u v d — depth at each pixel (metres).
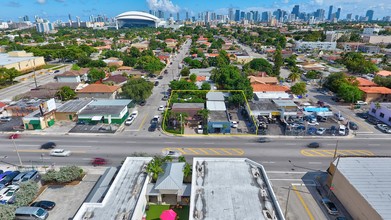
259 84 98.31
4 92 99.44
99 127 68.00
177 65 154.62
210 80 109.19
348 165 40.44
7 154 54.41
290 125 67.69
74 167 44.41
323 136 62.62
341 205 38.78
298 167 49.28
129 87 83.25
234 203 31.22
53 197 40.91
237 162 40.41
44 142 59.72
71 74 111.88
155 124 68.81
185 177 41.78
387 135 63.44
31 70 138.25
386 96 87.25
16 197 37.91
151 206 38.34
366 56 171.12
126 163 42.66
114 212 31.75
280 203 39.44
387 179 37.06
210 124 64.25
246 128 67.69
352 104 84.56
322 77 114.19
